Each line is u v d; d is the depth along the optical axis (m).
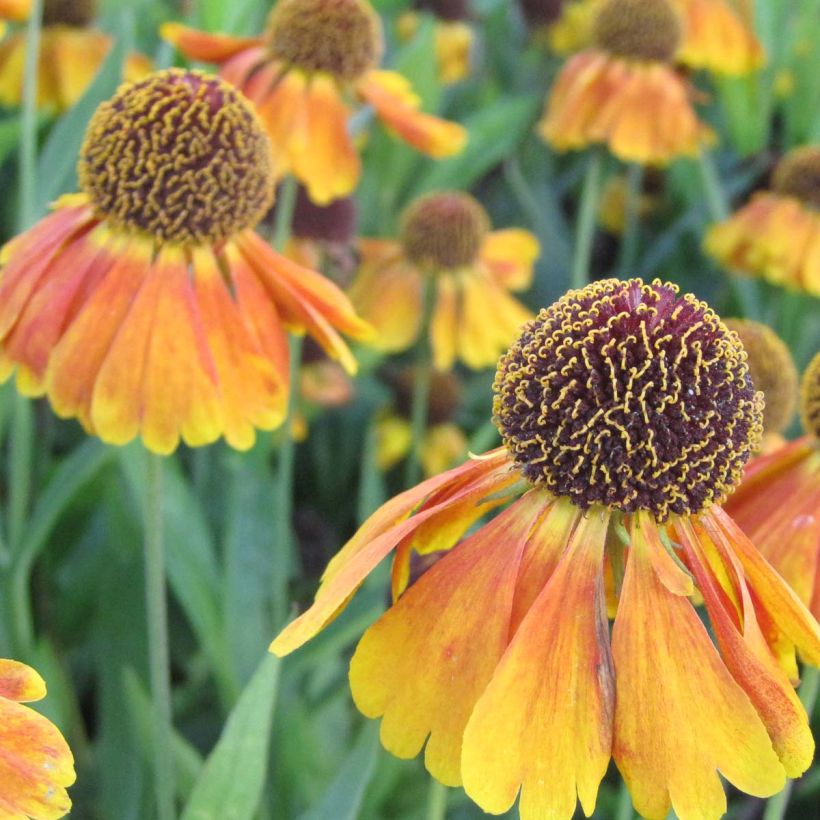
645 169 0.45
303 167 0.30
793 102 0.42
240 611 0.29
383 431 0.38
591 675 0.20
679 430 0.21
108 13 0.37
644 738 0.19
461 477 0.22
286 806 0.28
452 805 0.29
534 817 0.18
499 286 0.37
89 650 0.32
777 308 0.38
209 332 0.25
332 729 0.30
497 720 0.18
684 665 0.20
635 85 0.36
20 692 0.19
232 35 0.31
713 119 0.46
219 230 0.25
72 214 0.25
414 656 0.20
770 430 0.29
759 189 0.42
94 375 0.24
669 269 0.44
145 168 0.25
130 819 0.28
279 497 0.30
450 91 0.48
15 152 0.38
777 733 0.19
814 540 0.24
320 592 0.21
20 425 0.29
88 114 0.30
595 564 0.21
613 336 0.22
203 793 0.23
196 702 0.32
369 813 0.28
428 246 0.35
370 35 0.31
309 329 0.26
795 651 0.22
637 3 0.37
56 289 0.25
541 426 0.21
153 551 0.25
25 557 0.28
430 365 0.38
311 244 0.35
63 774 0.18
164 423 0.24
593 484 0.21
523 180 0.44
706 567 0.21
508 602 0.20
